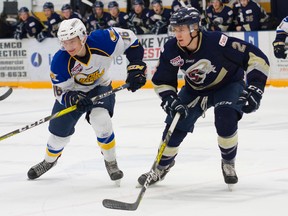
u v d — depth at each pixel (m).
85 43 7.57
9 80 22.70
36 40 21.98
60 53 7.65
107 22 21.42
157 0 20.38
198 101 7.57
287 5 21.02
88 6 23.08
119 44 7.80
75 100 7.60
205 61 7.20
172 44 7.29
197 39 7.11
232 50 7.20
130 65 7.94
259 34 19.31
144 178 7.91
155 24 20.36
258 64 7.14
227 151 7.48
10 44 22.47
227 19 19.91
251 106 7.01
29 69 22.28
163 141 7.33
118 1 22.75
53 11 21.84
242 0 19.53
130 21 20.88
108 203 6.59
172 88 7.46
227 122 7.27
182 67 7.34
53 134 8.27
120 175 8.04
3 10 23.83
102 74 7.94
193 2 20.16
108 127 7.93
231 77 7.43
